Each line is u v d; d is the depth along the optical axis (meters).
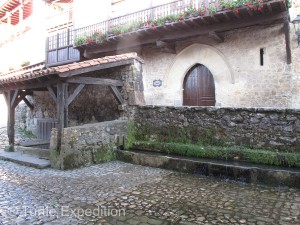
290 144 4.76
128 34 8.79
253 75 7.89
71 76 5.43
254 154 4.87
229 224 2.85
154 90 9.94
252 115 5.17
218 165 4.66
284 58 7.38
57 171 5.18
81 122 8.01
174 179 4.60
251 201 3.53
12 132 7.30
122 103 6.95
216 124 5.58
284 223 2.86
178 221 2.93
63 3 13.78
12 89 6.83
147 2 9.40
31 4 16.09
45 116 9.58
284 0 6.21
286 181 4.07
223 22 7.56
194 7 7.59
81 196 3.74
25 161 5.80
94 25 10.23
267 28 7.62
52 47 12.36
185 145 5.73
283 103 7.39
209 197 3.70
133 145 6.58
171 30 8.35
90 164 5.73
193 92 9.36
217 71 8.59
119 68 7.09
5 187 4.15
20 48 16.42
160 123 6.40
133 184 4.30
